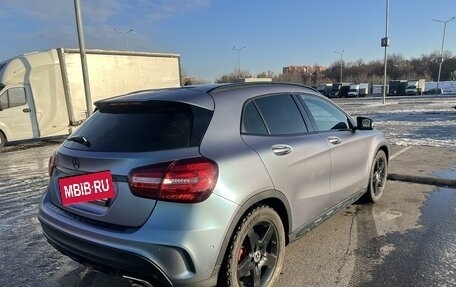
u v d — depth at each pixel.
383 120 18.23
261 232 3.06
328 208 3.99
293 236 3.43
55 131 14.27
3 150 12.98
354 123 4.85
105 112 3.27
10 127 13.15
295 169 3.33
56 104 14.20
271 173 3.02
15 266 3.91
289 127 3.55
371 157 5.01
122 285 3.46
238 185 2.70
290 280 3.41
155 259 2.44
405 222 4.68
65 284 3.52
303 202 3.48
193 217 2.45
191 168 2.48
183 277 2.47
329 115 4.33
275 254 3.18
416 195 5.76
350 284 3.32
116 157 2.65
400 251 3.90
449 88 82.56
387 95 61.91
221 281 2.72
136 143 2.71
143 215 2.50
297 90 3.95
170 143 2.64
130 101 3.02
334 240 4.22
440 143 10.46
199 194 2.47
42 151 12.49
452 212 4.99
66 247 2.91
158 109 2.92
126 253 2.50
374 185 5.30
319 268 3.61
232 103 3.09
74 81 14.50
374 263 3.68
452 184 6.20
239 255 2.79
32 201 6.41
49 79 13.99
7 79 13.18
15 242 4.56
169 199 2.45
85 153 2.86
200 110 2.84
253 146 3.00
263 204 3.01
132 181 2.52
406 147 9.89
